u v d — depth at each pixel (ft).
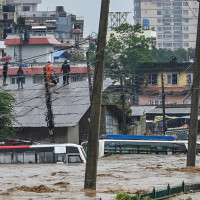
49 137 404.16
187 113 617.62
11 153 313.94
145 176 236.22
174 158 328.29
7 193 187.42
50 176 240.53
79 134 414.00
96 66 183.21
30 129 405.80
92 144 184.24
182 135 455.63
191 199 165.78
